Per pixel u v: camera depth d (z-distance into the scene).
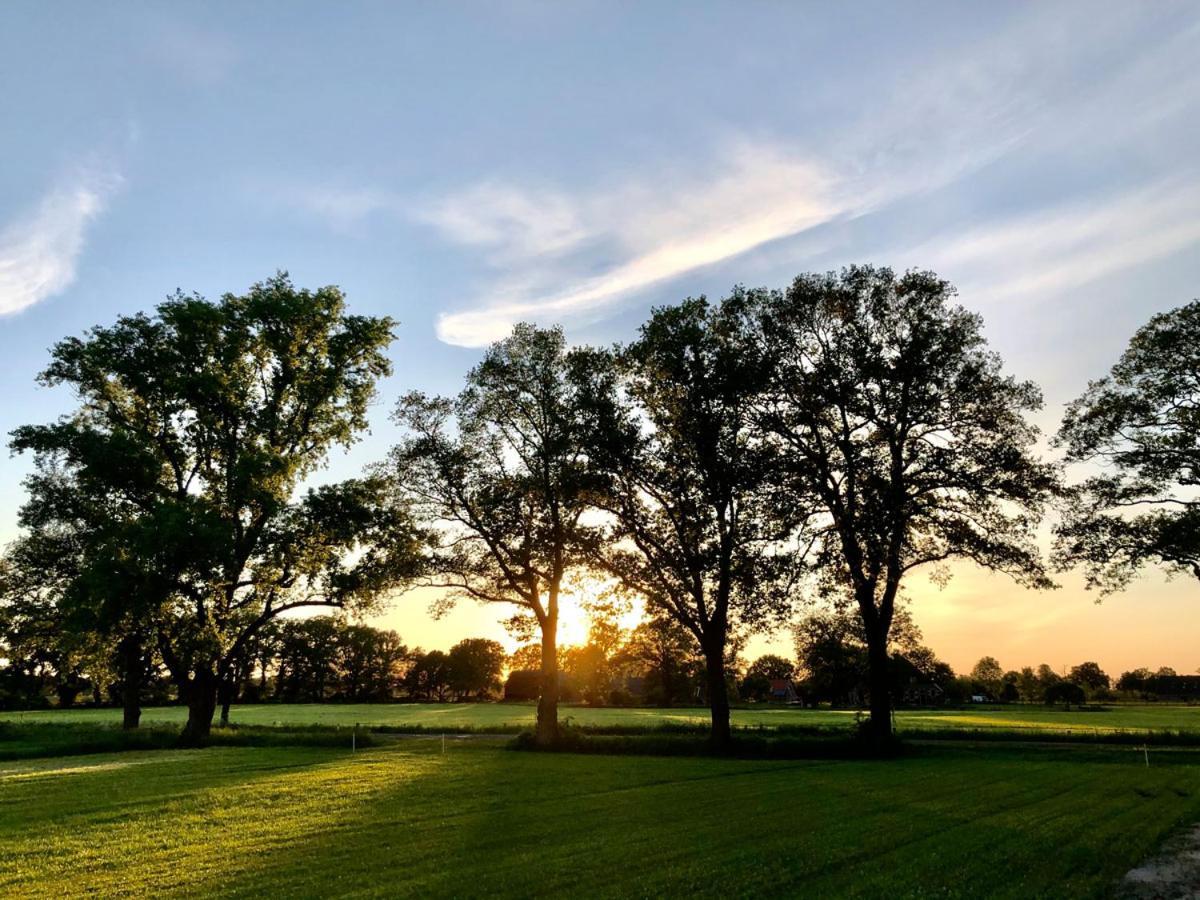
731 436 38.84
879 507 34.41
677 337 38.94
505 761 33.38
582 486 39.34
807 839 15.77
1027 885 12.42
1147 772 28.50
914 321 37.84
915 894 11.88
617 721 68.12
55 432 39.12
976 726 64.00
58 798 21.47
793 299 39.31
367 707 117.81
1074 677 174.38
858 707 100.88
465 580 43.12
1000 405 36.91
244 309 43.38
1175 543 37.59
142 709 104.62
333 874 12.94
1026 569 36.12
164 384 40.53
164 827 17.06
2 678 95.19
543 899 11.52
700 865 13.54
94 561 37.66
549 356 43.59
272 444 43.91
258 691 139.50
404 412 43.16
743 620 39.28
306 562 42.34
